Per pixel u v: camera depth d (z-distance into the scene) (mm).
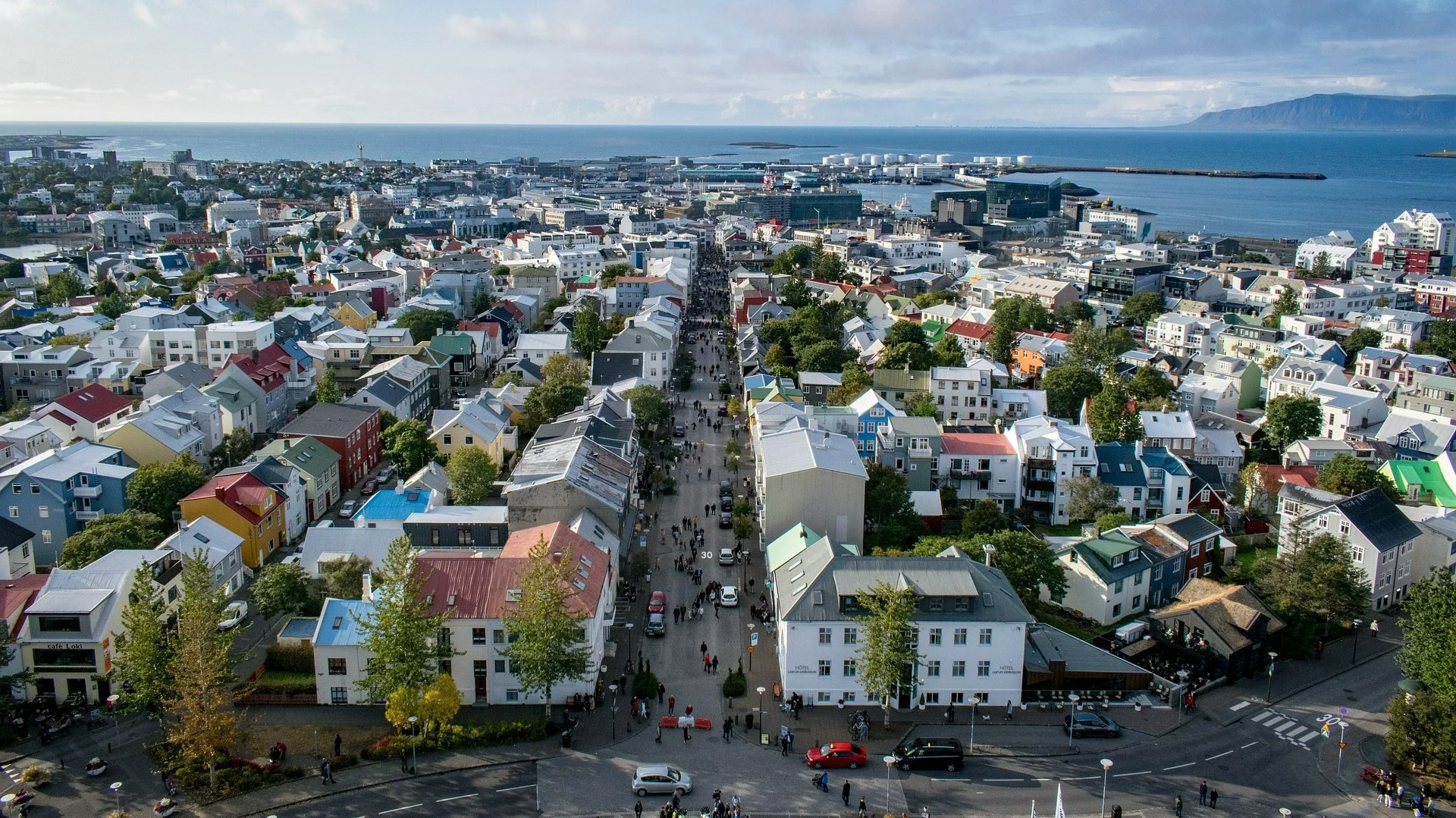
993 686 95688
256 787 81625
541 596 88625
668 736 90000
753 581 122312
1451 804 82312
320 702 94312
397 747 85750
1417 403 197000
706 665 101562
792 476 123125
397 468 153625
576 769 84688
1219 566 132375
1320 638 111438
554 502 118125
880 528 130875
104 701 94375
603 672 100688
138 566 101875
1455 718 84188
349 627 94562
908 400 192375
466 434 157625
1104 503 145125
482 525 118625
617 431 149250
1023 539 115312
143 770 84312
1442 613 93625
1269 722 94500
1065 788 83312
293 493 137875
